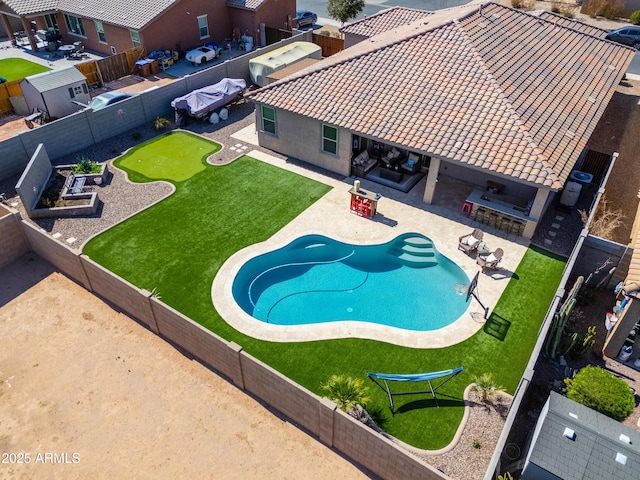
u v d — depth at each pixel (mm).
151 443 14672
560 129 22953
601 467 11672
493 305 18953
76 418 15352
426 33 27047
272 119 28094
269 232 22719
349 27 37656
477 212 23125
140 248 21703
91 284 19609
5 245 20859
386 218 23641
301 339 17500
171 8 40500
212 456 14336
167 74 39938
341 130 25203
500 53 26234
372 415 14984
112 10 41469
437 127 22875
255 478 13812
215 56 42812
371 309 19609
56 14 44844
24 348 17594
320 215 23875
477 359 16844
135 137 30531
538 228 23047
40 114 31422
